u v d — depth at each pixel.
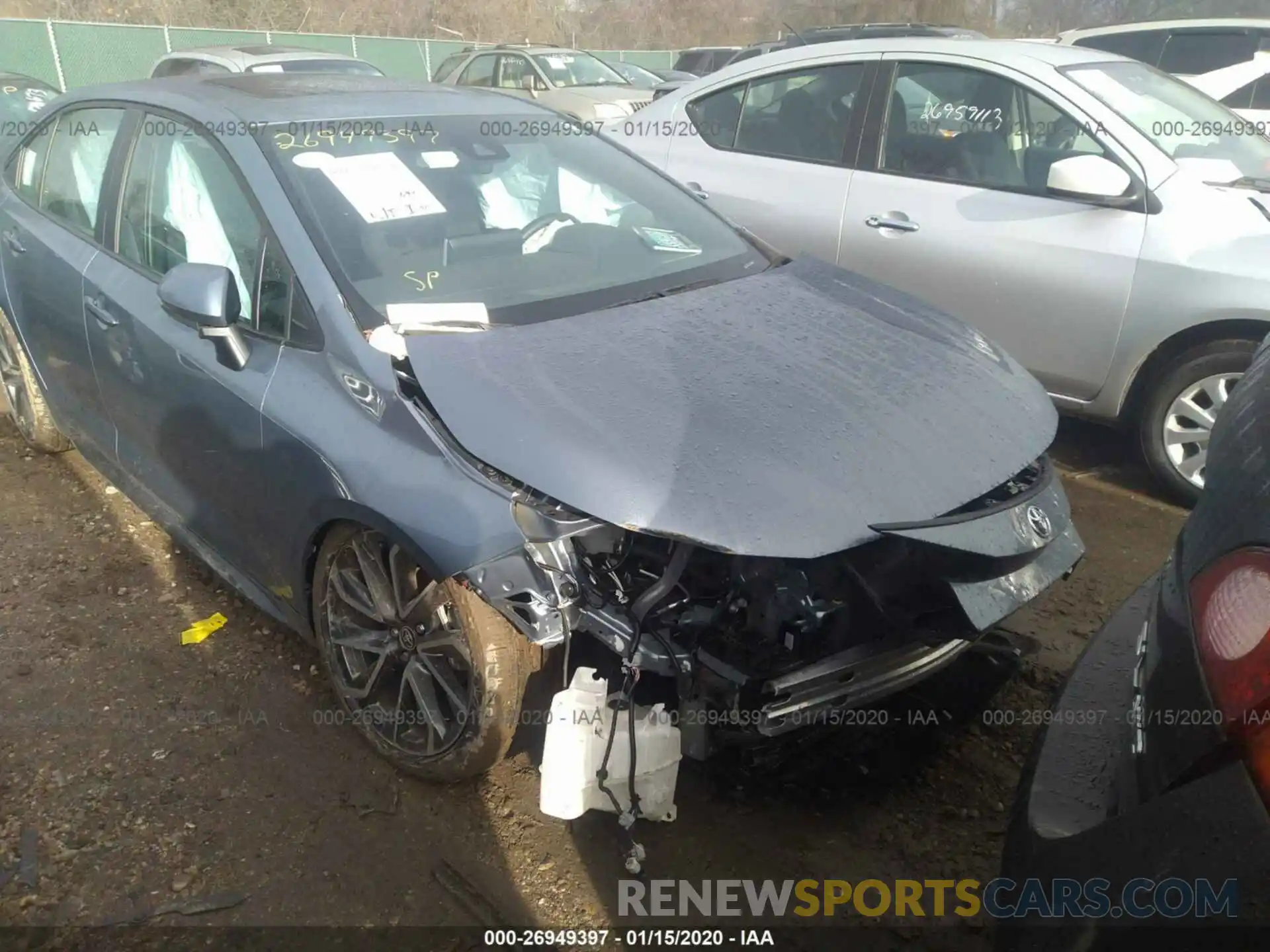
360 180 2.95
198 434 2.94
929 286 4.59
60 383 3.83
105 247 3.48
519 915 2.27
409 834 2.48
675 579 2.17
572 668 2.49
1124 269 4.05
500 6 29.39
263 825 2.50
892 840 2.48
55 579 3.56
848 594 2.23
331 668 2.77
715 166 5.34
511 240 3.02
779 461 2.19
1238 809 1.37
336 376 2.53
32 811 2.54
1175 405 4.11
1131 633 1.99
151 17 24.39
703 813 2.55
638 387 2.38
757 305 2.91
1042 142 4.38
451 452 2.29
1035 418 2.59
